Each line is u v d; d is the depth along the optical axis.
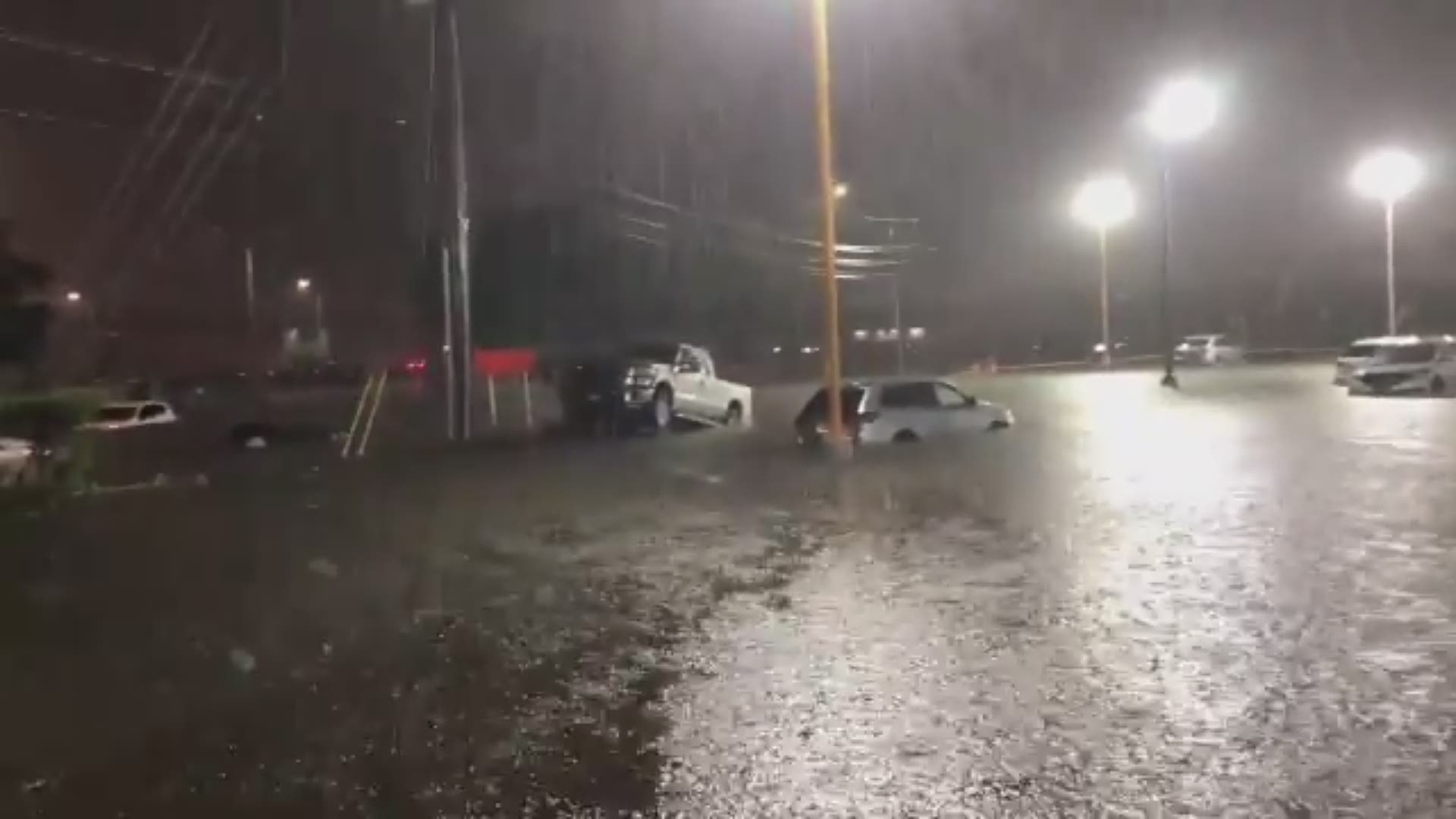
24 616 12.02
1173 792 6.54
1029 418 34.81
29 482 22.80
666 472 24.84
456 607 12.07
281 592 13.05
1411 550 13.52
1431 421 31.33
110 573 14.43
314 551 15.82
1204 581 12.09
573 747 7.63
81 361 45.38
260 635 11.05
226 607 12.33
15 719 8.55
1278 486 19.33
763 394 54.81
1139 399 42.75
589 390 36.00
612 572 13.73
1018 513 17.36
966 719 7.90
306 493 22.45
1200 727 7.60
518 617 11.50
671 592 12.47
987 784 6.73
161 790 7.10
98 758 7.68
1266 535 14.77
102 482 25.36
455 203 32.81
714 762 7.25
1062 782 6.73
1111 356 78.38
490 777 7.14
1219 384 51.69
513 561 14.65
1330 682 8.48
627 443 32.06
